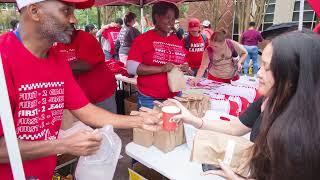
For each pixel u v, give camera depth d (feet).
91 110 5.07
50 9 3.58
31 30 3.73
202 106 7.73
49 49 4.23
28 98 3.92
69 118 7.63
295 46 2.86
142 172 7.22
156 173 7.19
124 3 15.74
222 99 8.96
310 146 2.74
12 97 3.72
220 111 8.29
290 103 2.88
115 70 14.98
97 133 3.86
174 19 8.84
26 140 3.83
